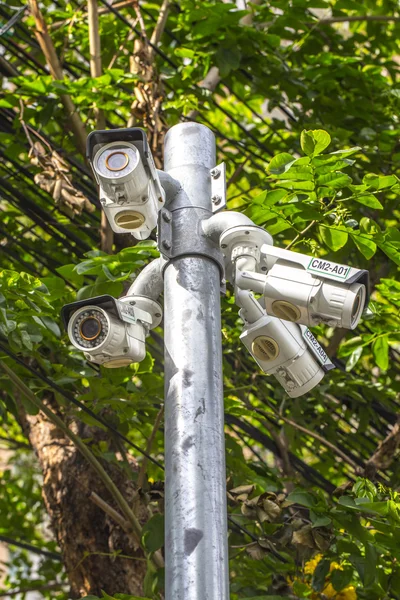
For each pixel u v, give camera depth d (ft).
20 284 16.63
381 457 19.62
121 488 20.20
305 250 22.89
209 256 13.24
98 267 17.53
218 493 12.01
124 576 19.56
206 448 12.13
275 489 19.80
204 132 14.26
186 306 12.89
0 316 16.28
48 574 25.94
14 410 21.36
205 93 23.81
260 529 18.58
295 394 13.60
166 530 11.93
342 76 25.07
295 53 26.35
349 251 23.20
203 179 13.85
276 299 12.47
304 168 16.06
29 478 31.99
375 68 24.94
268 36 23.91
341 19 26.02
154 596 17.02
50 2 27.20
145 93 21.79
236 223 13.08
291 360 13.29
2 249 22.41
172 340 12.77
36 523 29.48
